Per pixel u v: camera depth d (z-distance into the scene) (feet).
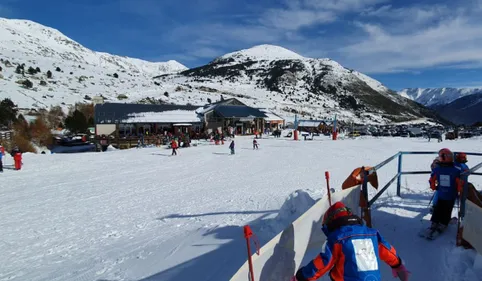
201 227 24.41
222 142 131.34
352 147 104.63
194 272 15.70
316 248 13.75
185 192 40.78
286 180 46.37
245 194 37.09
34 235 25.99
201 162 75.31
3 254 22.12
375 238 8.82
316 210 13.56
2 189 47.19
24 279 17.88
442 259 13.58
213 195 37.78
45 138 144.97
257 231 20.90
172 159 82.89
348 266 8.39
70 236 25.35
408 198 25.22
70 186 48.16
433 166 18.45
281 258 11.16
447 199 15.98
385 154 80.74
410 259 14.08
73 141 151.02
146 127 159.84
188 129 171.12
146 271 16.87
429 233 15.93
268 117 214.28
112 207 34.35
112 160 82.43
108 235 25.08
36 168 68.95
